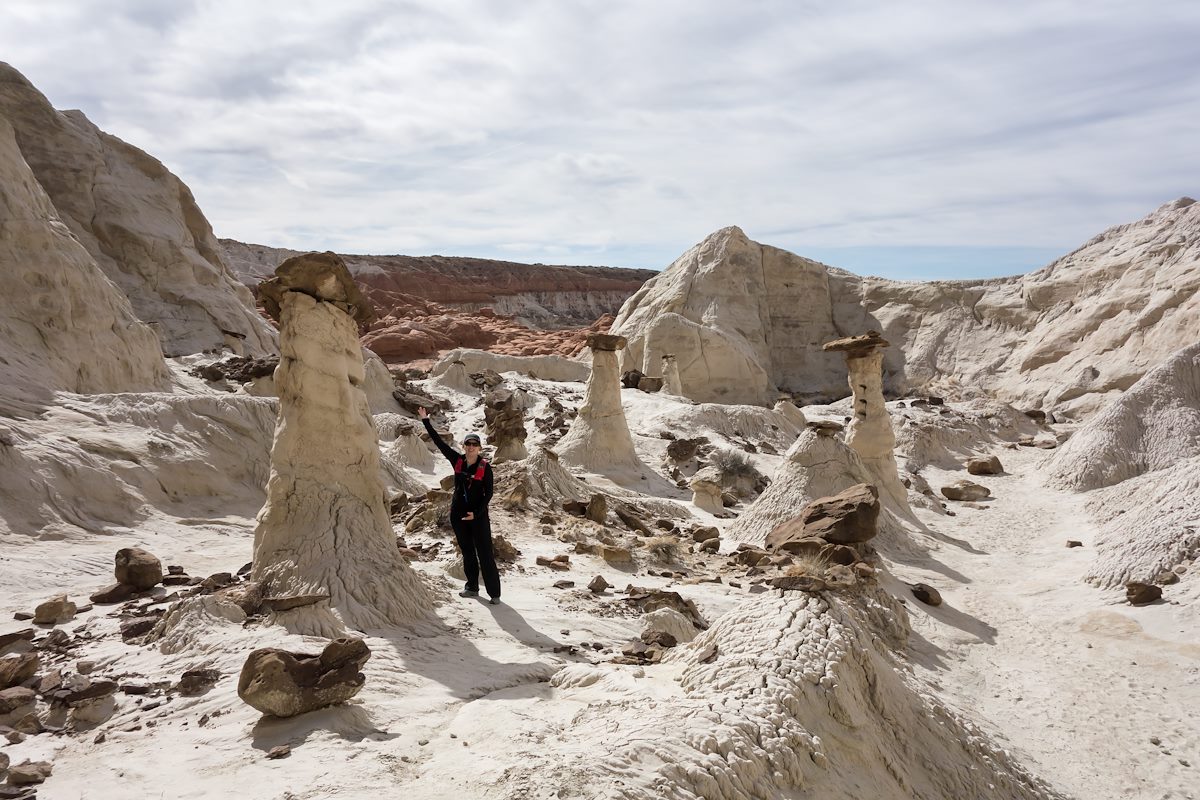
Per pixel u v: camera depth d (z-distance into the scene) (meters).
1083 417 42.88
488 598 9.32
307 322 8.78
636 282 146.62
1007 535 20.66
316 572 8.05
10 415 14.01
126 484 13.64
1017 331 56.56
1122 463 25.77
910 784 6.42
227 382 27.47
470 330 79.00
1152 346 43.72
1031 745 9.00
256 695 5.43
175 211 37.75
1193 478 16.77
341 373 8.95
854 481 17.61
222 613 7.50
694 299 62.28
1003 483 28.31
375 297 96.31
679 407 34.75
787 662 6.37
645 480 24.88
